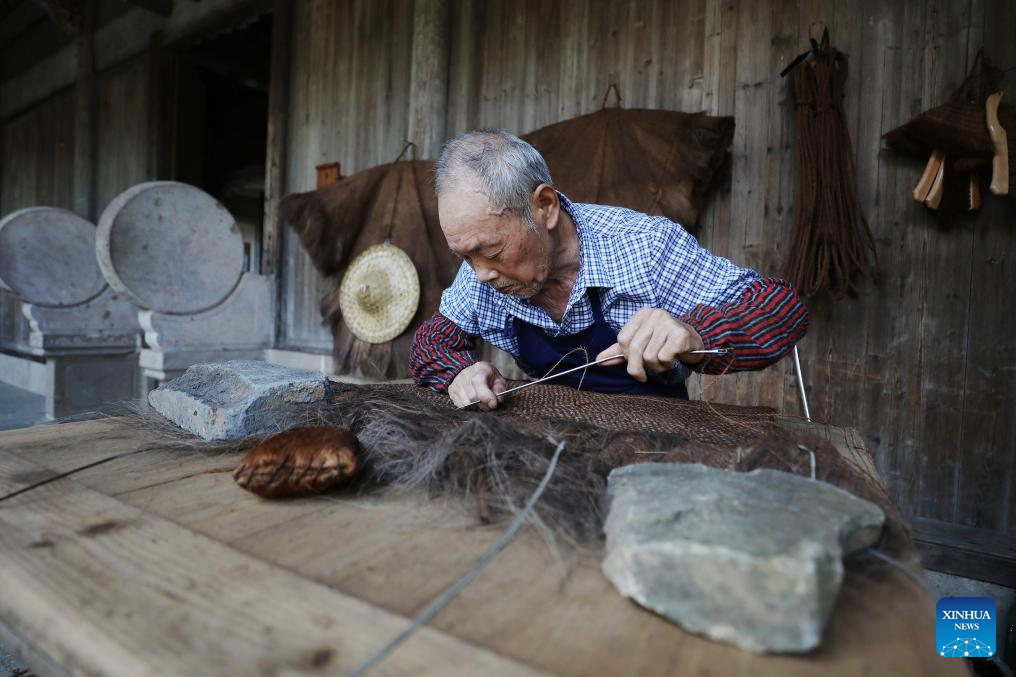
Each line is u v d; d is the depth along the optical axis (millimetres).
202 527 619
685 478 599
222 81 6688
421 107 3176
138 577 505
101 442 958
